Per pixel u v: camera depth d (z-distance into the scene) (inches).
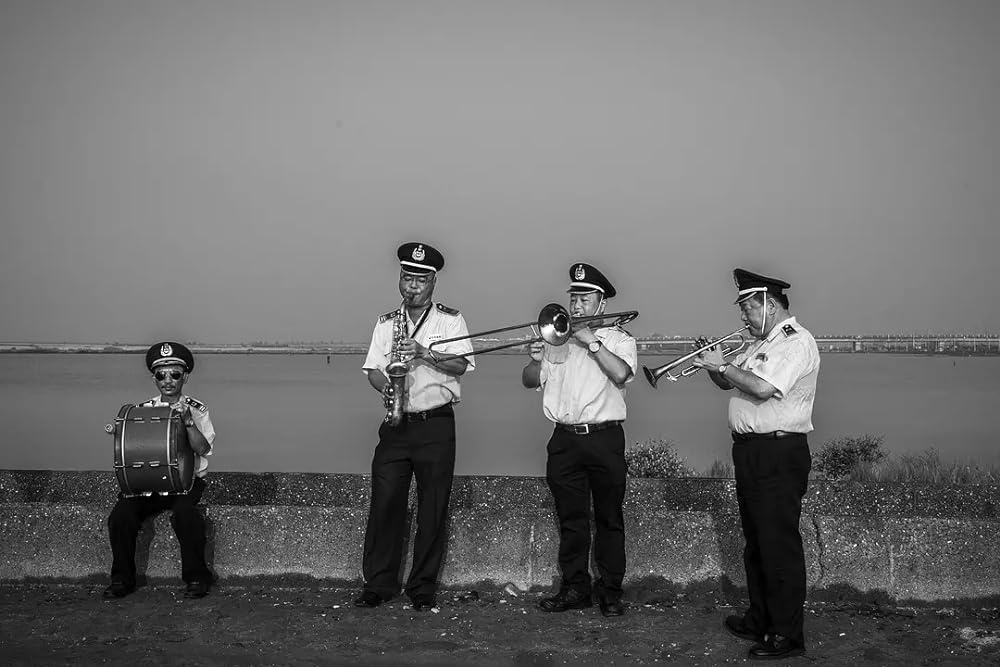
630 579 261.1
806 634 228.8
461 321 262.7
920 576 247.1
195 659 215.2
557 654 218.1
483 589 264.8
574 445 245.1
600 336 251.8
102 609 250.5
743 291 225.5
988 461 626.8
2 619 242.5
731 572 257.4
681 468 496.1
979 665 208.5
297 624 238.5
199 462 268.1
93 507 273.0
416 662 213.8
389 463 255.6
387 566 256.1
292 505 277.7
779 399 217.5
